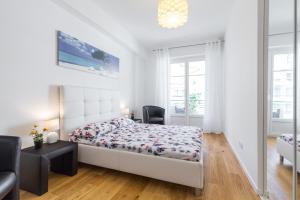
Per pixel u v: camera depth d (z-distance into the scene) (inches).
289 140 66.6
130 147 80.4
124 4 110.6
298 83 55.9
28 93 79.4
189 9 118.3
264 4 67.8
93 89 115.1
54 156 71.2
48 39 88.2
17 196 53.9
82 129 94.9
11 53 72.5
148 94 211.6
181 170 69.3
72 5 92.7
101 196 66.5
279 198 66.1
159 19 82.8
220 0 108.6
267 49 67.9
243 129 92.4
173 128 119.8
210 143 140.7
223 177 82.0
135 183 76.2
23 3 76.6
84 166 93.2
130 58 175.3
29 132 80.0
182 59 198.1
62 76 96.7
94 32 120.3
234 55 116.3
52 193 67.6
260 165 68.3
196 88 194.2
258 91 68.9
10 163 53.5
